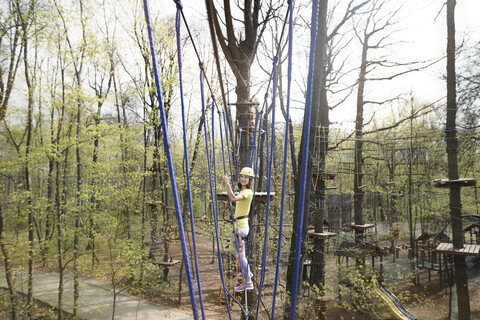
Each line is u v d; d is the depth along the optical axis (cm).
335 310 1252
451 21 1182
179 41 145
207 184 1681
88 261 1191
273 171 1102
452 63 1172
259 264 982
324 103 1433
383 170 1755
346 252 1418
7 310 1057
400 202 1998
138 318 1221
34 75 1138
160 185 1627
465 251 1088
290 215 1234
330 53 1469
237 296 911
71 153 1471
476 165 1504
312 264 1287
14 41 1073
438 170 1684
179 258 1991
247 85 941
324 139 1227
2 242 1001
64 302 1290
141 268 1430
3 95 1041
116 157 1598
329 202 1600
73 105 1174
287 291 862
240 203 419
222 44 882
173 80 1531
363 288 1148
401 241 2341
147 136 1662
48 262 1232
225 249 1117
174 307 1357
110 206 1388
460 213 1156
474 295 1365
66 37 1211
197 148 1598
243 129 908
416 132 1271
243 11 1002
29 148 1056
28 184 1066
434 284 1593
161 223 1627
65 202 1177
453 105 1166
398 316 1069
